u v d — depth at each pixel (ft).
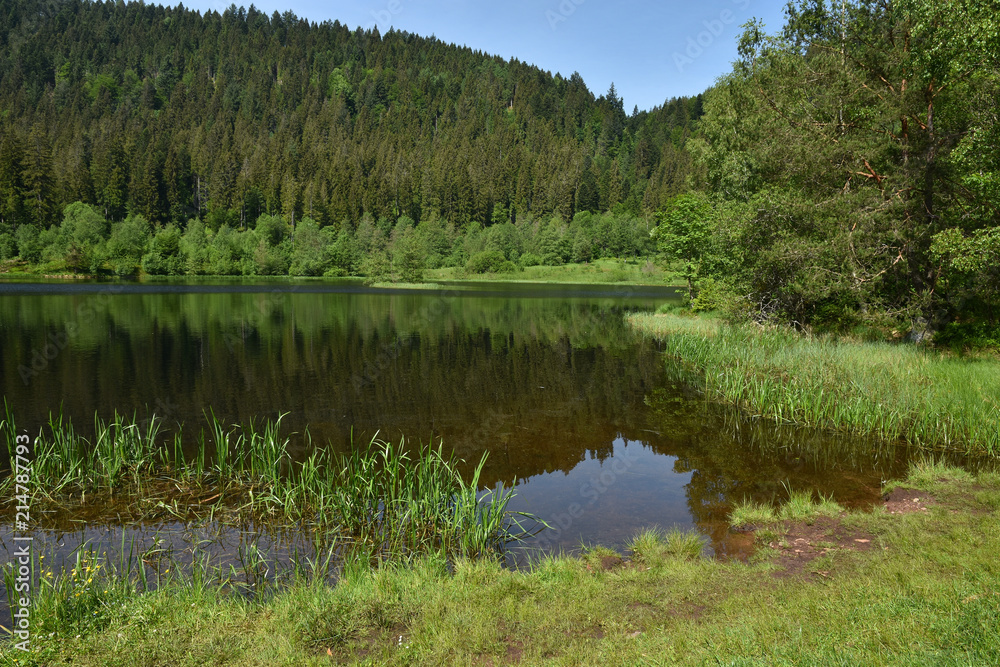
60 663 15.28
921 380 47.75
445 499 28.89
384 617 17.81
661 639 15.29
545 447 41.09
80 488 32.17
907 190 69.67
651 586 19.57
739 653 13.83
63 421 45.60
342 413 49.96
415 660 15.39
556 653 15.46
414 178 573.33
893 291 80.07
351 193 520.83
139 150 540.52
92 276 296.30
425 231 452.76
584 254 435.94
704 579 19.86
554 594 19.25
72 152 498.69
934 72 60.29
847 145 71.46
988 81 51.55
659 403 54.03
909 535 22.75
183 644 16.21
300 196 516.73
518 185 598.75
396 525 27.40
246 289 231.91
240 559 24.27
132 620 17.63
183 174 527.40
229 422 46.57
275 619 17.81
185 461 36.86
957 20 52.11
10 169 369.91
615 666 14.20
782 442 41.73
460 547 25.14
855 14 74.90
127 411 49.29
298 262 363.35
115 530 27.27
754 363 59.77
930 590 16.43
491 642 16.05
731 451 39.83
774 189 80.07
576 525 27.73
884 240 71.72
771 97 87.81
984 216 57.93
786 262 76.13
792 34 84.48
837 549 22.24
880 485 32.40
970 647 13.02
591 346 90.89
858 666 12.61
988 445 36.73
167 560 24.12
